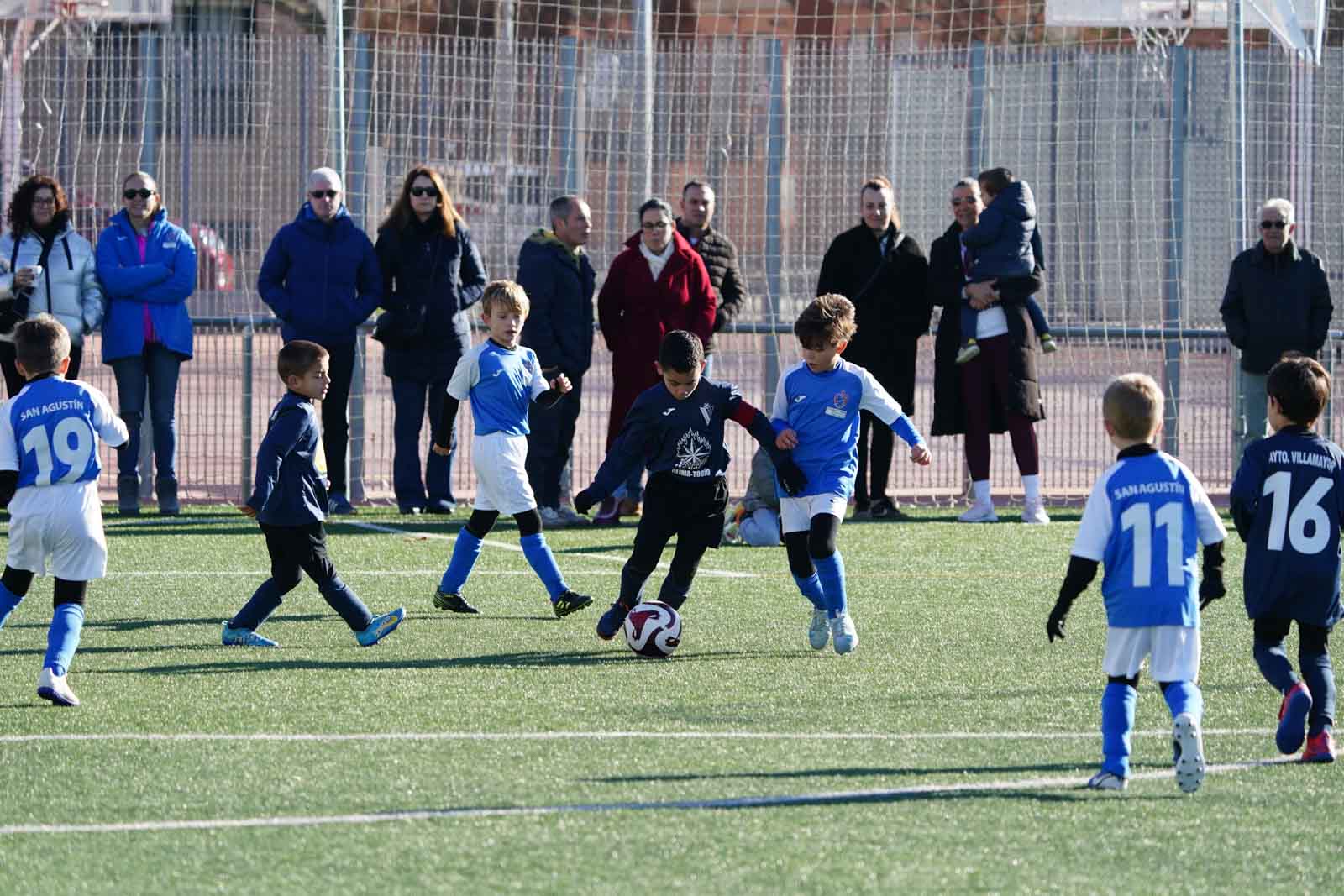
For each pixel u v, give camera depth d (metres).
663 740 19.66
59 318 39.34
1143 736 20.16
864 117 47.84
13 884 14.27
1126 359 50.50
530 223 47.09
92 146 45.25
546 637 26.67
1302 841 15.76
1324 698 19.02
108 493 45.66
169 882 14.35
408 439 42.25
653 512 25.22
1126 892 14.27
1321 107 48.09
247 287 46.28
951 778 17.95
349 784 17.52
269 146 46.00
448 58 46.53
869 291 41.22
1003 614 29.12
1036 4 54.34
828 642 26.38
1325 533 19.08
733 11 56.44
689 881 14.38
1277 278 42.03
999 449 53.44
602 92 47.09
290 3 49.66
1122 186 48.34
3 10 45.34
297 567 25.44
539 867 14.76
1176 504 17.34
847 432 25.02
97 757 18.64
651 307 40.47
